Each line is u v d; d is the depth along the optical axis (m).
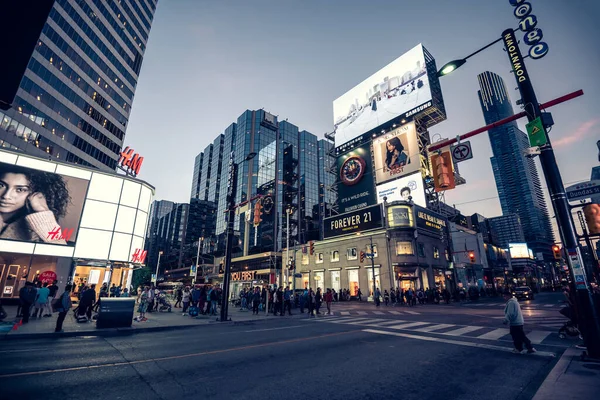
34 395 4.61
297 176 115.69
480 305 28.97
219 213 115.62
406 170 50.03
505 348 8.50
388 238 39.53
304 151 121.44
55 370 6.00
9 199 21.31
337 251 45.19
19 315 14.11
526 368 6.47
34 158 22.72
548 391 4.81
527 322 14.65
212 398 4.71
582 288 7.06
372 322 15.30
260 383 5.48
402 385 5.43
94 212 24.73
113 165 63.22
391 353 7.97
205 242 109.50
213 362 6.93
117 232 25.69
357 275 41.53
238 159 113.62
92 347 8.52
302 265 50.19
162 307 21.09
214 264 96.25
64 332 10.48
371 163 57.06
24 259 22.05
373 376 5.95
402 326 13.52
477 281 54.22
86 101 56.53
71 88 53.19
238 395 4.86
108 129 62.00
